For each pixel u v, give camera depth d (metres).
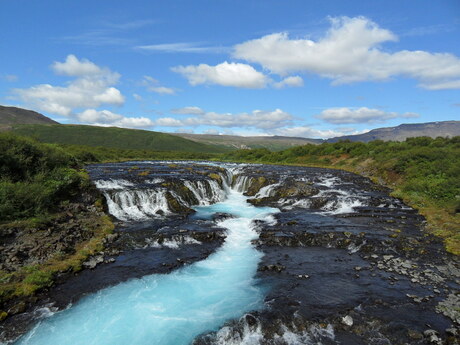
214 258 16.73
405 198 29.36
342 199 29.00
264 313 11.32
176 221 22.83
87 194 24.52
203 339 10.06
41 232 17.19
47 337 10.08
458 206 23.73
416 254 16.70
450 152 40.94
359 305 11.72
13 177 21.98
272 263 15.95
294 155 73.69
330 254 17.12
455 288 12.95
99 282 13.73
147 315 11.38
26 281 12.78
